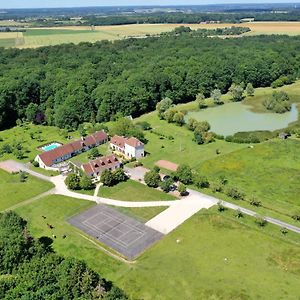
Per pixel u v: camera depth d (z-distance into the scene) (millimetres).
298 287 84562
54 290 76750
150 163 147250
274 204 117062
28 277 79938
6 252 85500
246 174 136000
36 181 134500
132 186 130000
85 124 192625
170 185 125625
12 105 198125
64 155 151250
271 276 87812
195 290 84312
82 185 127375
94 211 115500
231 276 87938
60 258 87000
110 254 96688
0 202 121500
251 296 82250
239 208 115250
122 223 109375
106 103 196000
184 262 92875
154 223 109000
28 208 117688
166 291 84188
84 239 102625
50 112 193750
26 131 185625
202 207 116125
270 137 169375
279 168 139125
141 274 89375
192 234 103438
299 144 159875
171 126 186875
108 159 141375
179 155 153500
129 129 166625
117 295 79312
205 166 142625
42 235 104188
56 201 121375
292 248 96812
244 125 190000
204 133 168125
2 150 159375
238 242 99500
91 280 78688
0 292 76375
